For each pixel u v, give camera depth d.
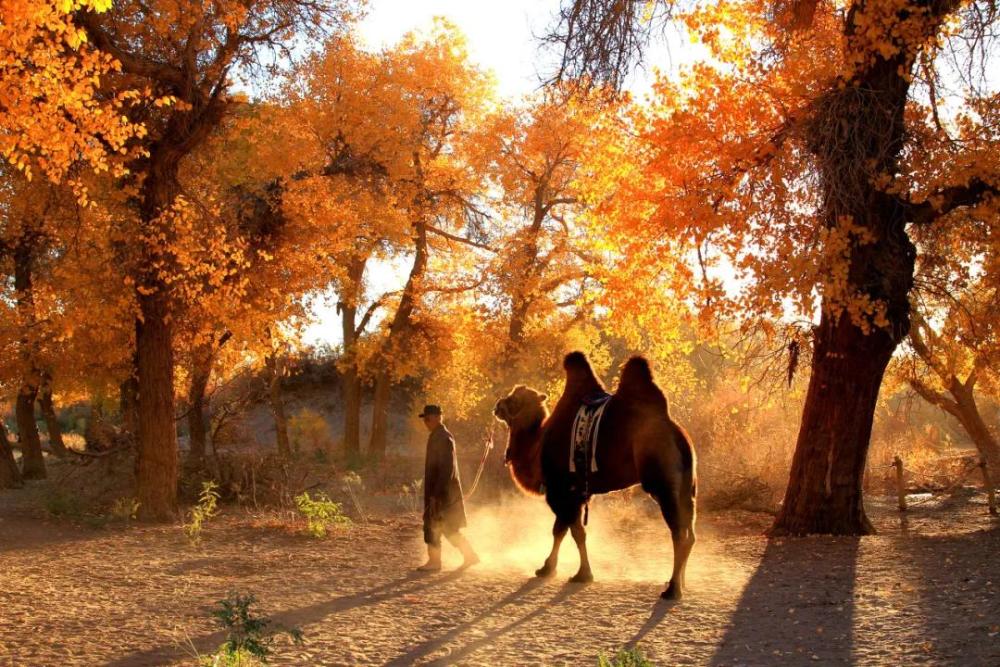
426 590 9.28
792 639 6.88
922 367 19.83
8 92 7.70
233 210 20.33
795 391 17.53
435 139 30.47
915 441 24.69
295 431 40.03
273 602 8.77
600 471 9.27
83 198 9.60
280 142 21.23
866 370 12.95
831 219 11.89
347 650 6.84
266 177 21.08
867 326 11.45
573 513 9.62
